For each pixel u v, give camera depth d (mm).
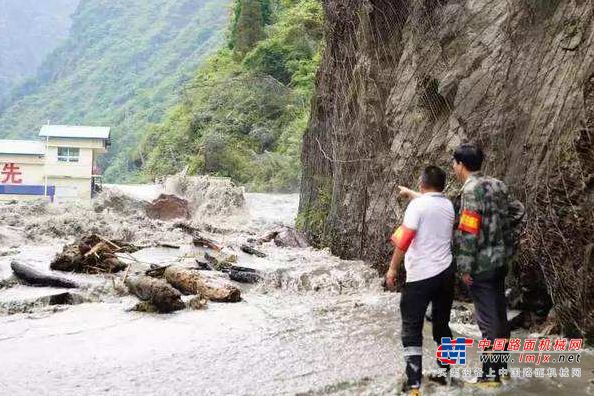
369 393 4852
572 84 6266
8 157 21016
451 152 8000
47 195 21109
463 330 6570
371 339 6316
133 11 129125
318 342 6203
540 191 6219
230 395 4777
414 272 4758
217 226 16312
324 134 12445
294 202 21891
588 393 4828
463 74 8008
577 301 5895
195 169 34875
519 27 7316
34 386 4918
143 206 18109
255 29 42156
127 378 5125
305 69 36688
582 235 5777
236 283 9141
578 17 6504
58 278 8367
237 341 6215
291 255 11164
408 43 9383
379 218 9484
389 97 9555
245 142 35656
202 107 40000
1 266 9289
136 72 107438
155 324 6852
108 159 67812
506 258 4836
